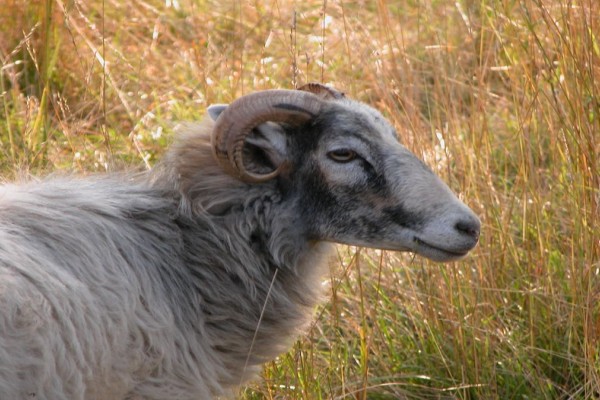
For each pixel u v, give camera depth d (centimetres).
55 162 2042
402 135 2078
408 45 2680
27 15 2553
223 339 1466
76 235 1309
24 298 1171
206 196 1454
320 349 1869
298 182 1454
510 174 2328
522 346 1789
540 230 1917
